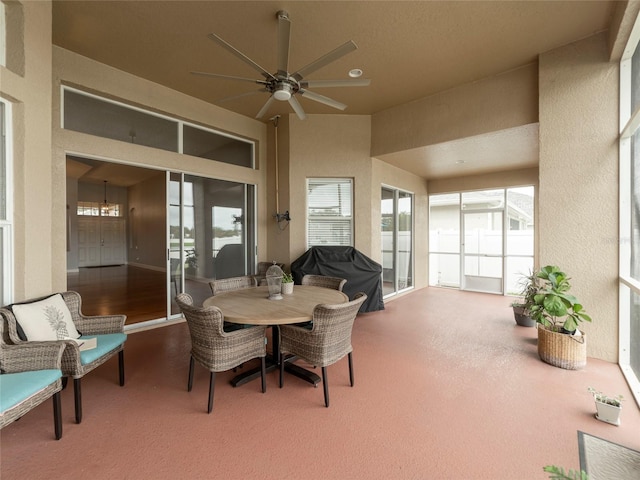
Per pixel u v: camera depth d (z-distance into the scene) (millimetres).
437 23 2809
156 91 3916
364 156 4992
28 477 1546
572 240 3057
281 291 2918
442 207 7191
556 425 1950
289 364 2820
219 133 4777
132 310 4582
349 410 2139
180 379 2607
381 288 4805
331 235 5137
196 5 2586
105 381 2562
